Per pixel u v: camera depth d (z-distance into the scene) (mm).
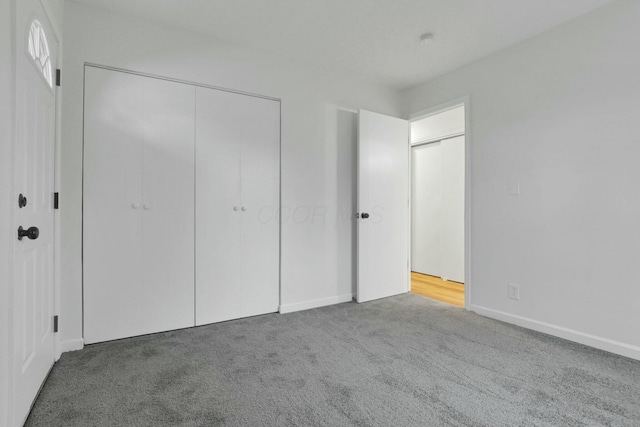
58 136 1965
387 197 3510
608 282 2143
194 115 2553
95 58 2197
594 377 1793
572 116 2318
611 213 2129
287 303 2996
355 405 1525
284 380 1748
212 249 2629
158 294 2422
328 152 3234
